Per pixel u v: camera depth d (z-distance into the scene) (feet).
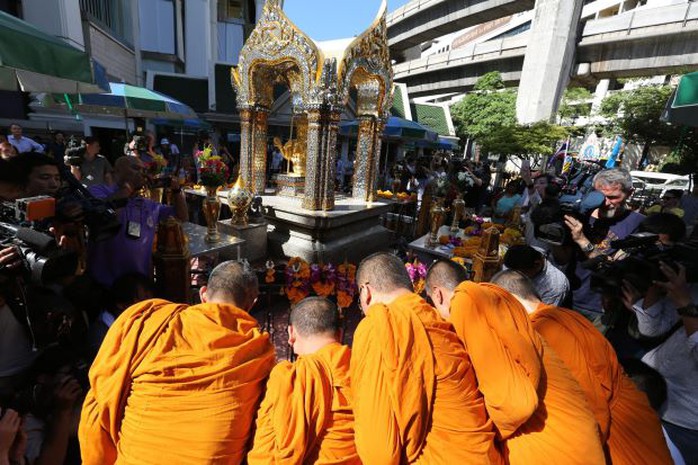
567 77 66.13
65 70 8.46
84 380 6.05
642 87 58.44
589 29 63.93
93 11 36.52
